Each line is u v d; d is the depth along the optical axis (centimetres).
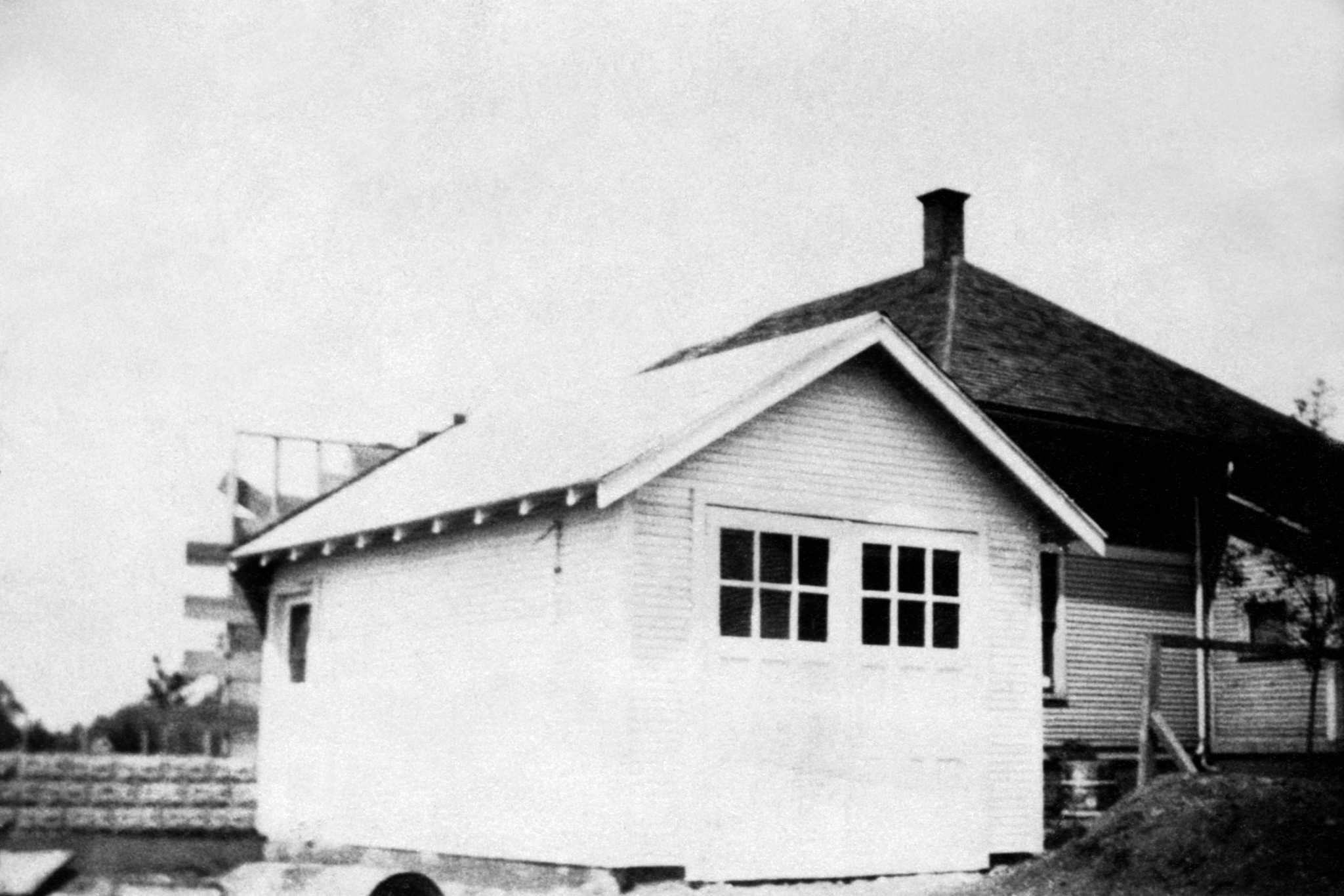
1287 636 1897
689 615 1256
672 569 1251
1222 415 2197
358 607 1609
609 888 1180
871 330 1362
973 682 1453
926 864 1384
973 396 1872
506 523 1374
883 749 1373
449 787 1405
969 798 1430
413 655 1491
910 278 2362
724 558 1292
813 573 1352
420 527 1409
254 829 1609
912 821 1382
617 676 1209
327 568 1681
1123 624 1977
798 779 1306
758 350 1470
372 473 1919
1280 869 1114
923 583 1432
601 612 1234
